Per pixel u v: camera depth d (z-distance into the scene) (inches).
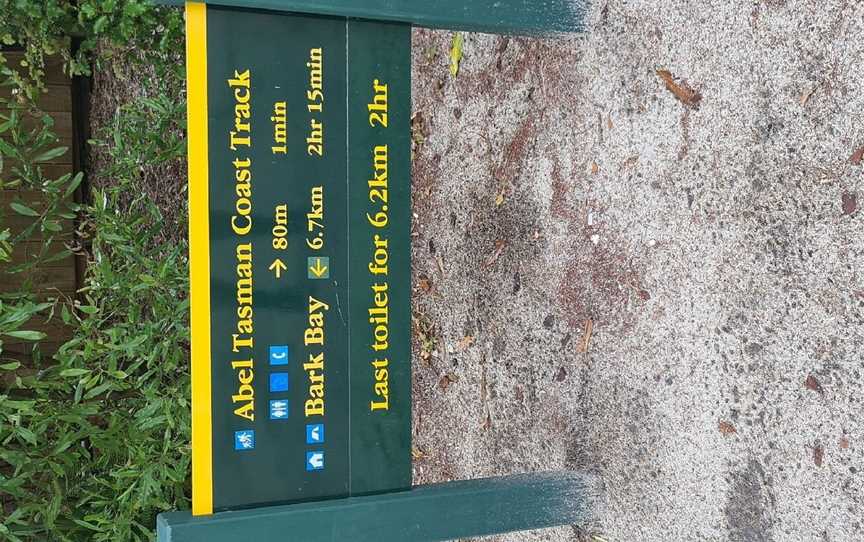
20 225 153.1
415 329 133.1
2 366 101.3
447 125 123.9
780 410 71.4
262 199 72.6
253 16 71.2
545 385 101.2
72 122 175.2
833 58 66.6
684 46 79.5
